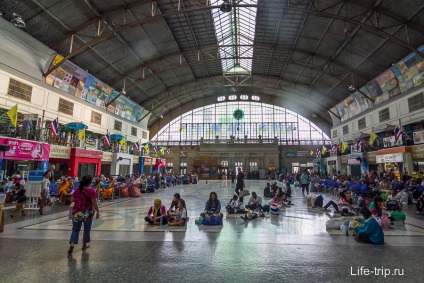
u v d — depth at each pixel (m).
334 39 20.34
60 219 8.16
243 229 6.83
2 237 5.84
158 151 41.97
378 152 21.56
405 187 12.91
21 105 16.17
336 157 30.30
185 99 43.62
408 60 18.70
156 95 34.09
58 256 4.49
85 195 4.87
